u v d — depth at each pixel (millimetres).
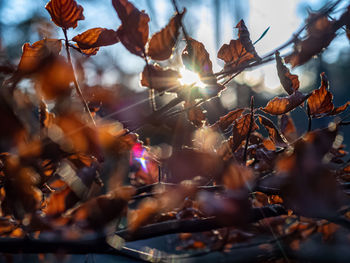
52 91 482
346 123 582
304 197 461
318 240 699
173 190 552
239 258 670
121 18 560
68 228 515
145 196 576
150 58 570
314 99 676
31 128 494
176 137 681
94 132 521
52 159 524
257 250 676
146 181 744
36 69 474
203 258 691
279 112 671
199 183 604
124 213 523
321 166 460
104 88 760
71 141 517
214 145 709
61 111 502
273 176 487
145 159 676
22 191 524
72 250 520
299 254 622
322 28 660
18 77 471
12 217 593
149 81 600
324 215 479
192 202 677
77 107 519
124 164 539
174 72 606
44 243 515
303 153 468
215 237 788
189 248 795
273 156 575
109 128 562
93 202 517
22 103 477
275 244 678
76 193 532
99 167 544
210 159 532
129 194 522
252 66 606
